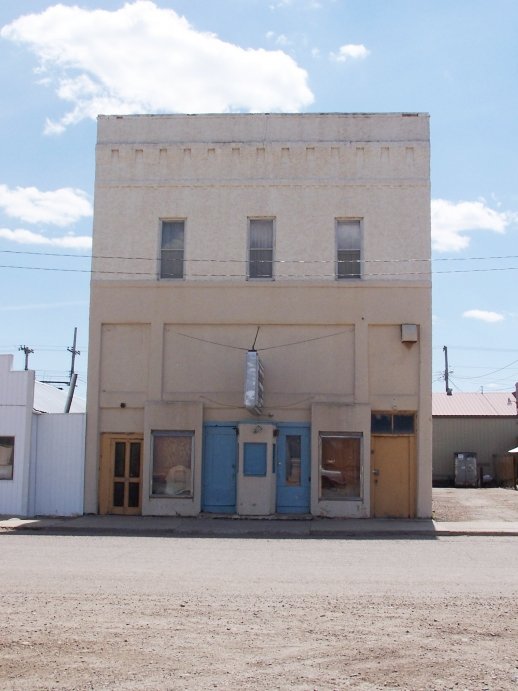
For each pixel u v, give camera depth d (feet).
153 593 37.73
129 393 79.87
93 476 79.30
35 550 54.65
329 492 77.41
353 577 43.14
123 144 82.79
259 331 79.66
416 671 25.29
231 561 49.65
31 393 79.71
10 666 25.48
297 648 27.86
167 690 23.34
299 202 80.84
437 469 169.78
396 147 80.74
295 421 78.69
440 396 184.14
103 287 81.05
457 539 65.41
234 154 81.82
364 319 78.84
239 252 80.59
